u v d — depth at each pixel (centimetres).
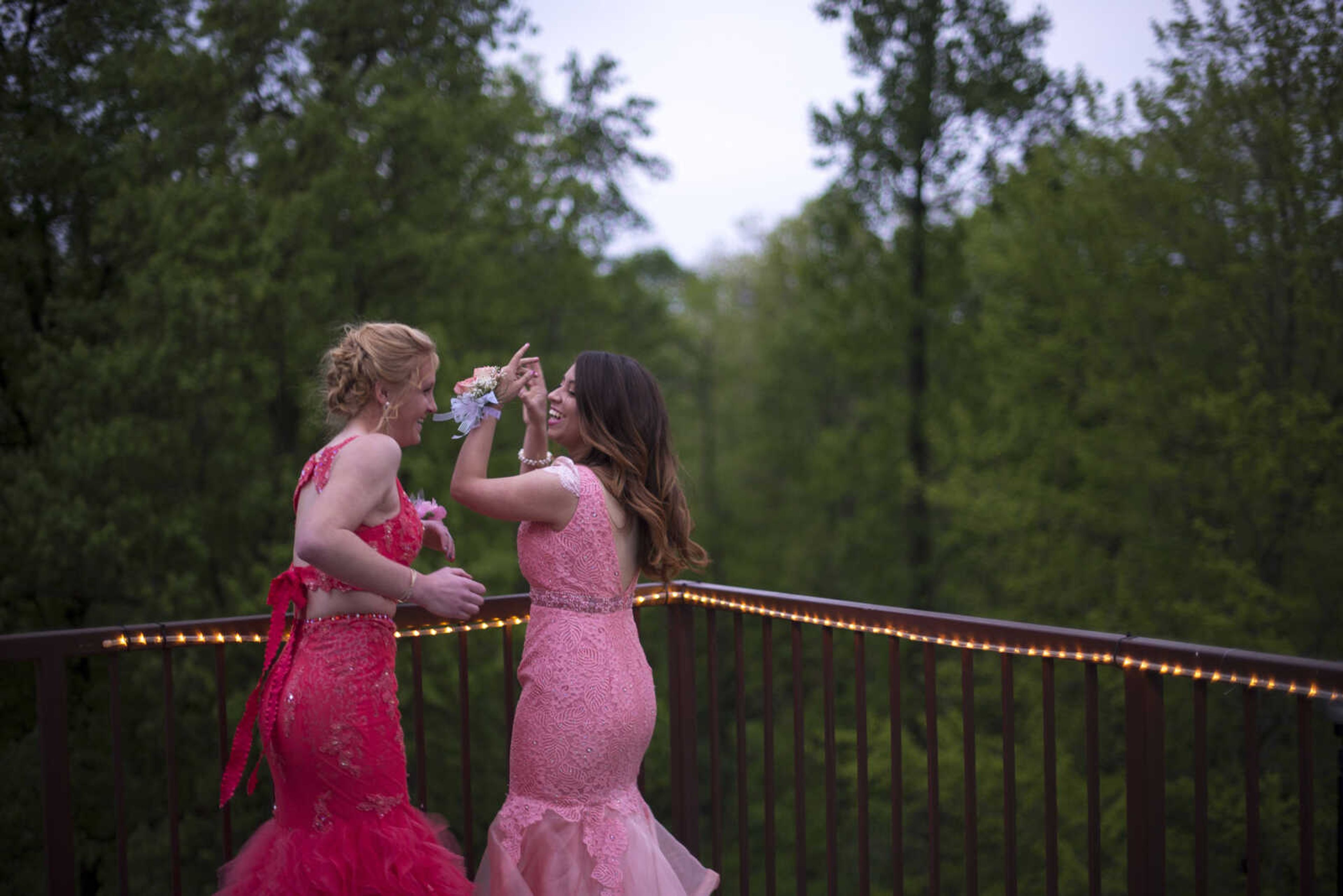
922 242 1511
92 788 963
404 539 214
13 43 1019
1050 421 1275
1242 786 964
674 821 315
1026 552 1264
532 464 248
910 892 1278
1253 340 1084
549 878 222
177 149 1084
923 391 1558
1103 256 1188
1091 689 213
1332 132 1015
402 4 1250
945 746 1221
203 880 987
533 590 237
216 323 1002
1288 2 1030
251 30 1155
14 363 1014
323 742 202
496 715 1234
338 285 1199
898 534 1602
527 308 1441
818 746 1563
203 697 999
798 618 276
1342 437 971
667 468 244
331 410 215
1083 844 1083
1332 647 1020
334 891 197
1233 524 1091
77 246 1055
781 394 2016
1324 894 932
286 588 210
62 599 1009
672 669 317
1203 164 1091
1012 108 1445
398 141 1207
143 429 999
